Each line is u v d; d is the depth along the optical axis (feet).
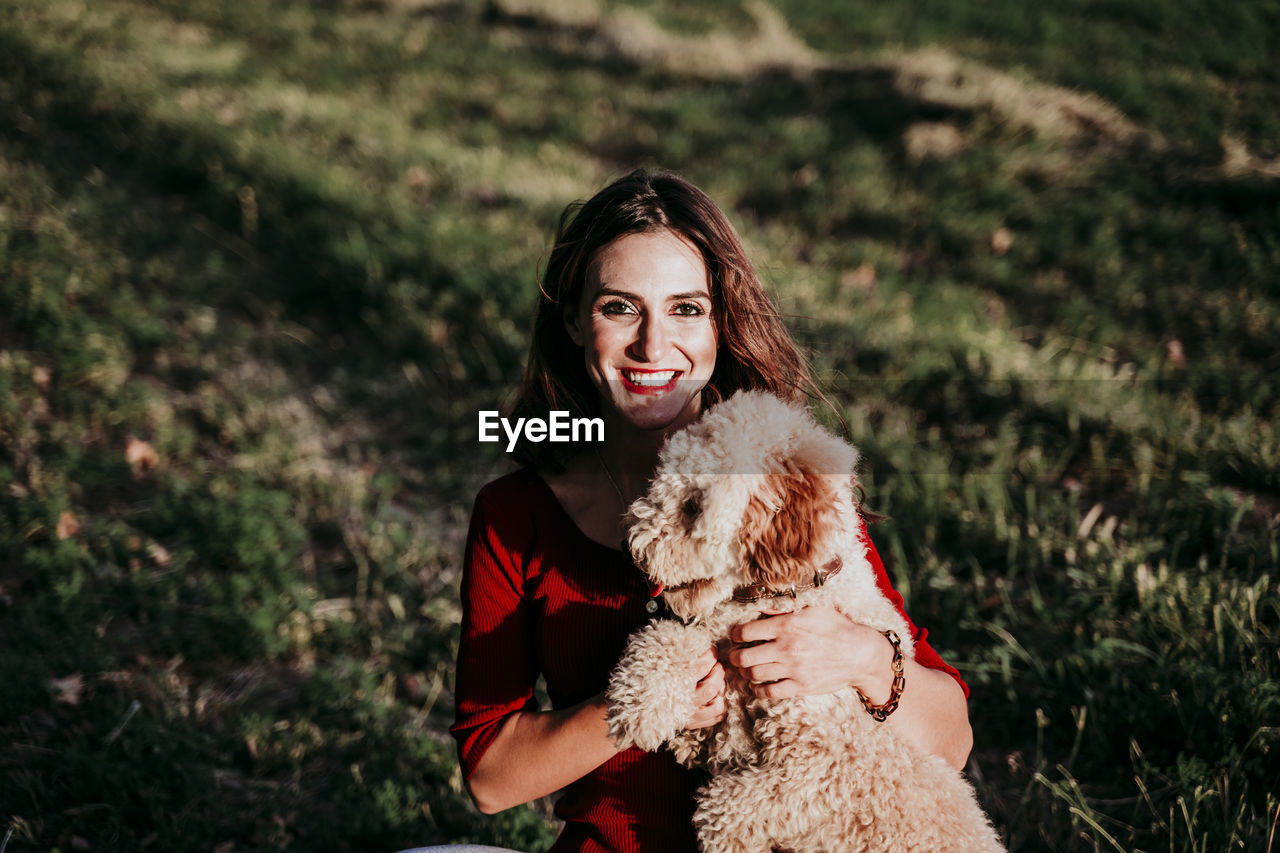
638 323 6.32
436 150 32.09
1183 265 24.50
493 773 6.37
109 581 14.57
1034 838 10.01
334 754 12.18
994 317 22.89
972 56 42.93
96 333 20.84
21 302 21.26
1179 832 9.34
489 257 24.99
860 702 6.17
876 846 5.84
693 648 5.90
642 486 6.74
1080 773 10.91
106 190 27.81
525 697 6.72
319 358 22.95
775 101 38.70
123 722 11.84
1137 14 47.70
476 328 22.40
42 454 17.58
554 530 6.55
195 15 45.39
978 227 27.55
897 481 16.21
